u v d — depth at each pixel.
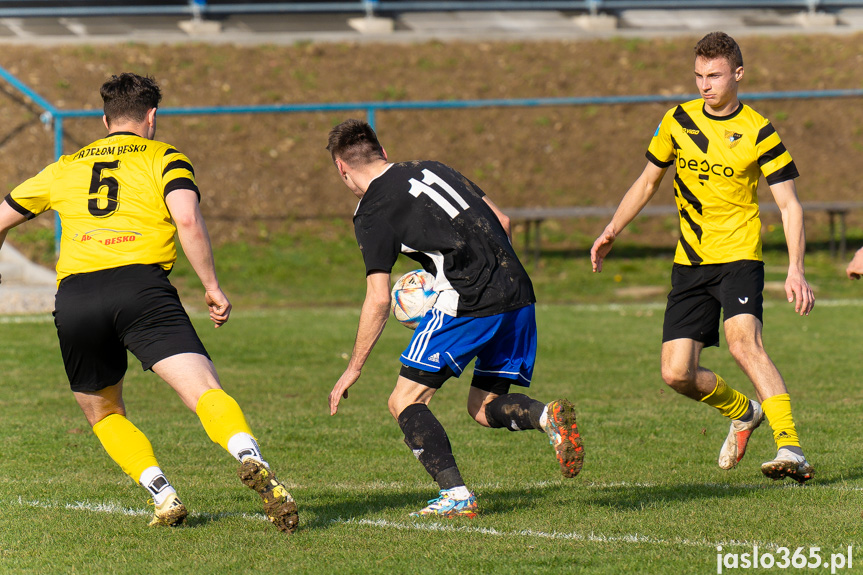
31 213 14.66
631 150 71.31
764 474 16.70
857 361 33.59
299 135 70.19
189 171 14.43
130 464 14.69
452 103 58.84
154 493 14.55
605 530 14.16
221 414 13.45
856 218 68.00
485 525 14.48
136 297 13.73
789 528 14.12
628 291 55.62
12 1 77.19
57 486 17.69
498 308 14.59
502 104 58.81
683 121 17.91
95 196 14.18
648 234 66.88
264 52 76.31
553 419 13.94
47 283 55.81
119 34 77.56
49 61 71.50
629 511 15.33
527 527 14.35
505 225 15.34
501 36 80.50
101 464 19.78
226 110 57.16
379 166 15.22
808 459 19.58
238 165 67.31
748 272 17.47
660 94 74.75
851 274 14.49
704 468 19.17
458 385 31.25
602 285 57.03
